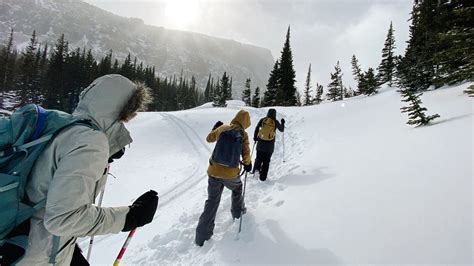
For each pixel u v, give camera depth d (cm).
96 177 151
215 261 346
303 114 1816
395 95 1641
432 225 257
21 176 139
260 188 594
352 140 753
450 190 300
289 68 4716
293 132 1271
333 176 497
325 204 383
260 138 653
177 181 957
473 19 1046
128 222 167
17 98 6372
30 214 143
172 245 425
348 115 1305
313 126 1279
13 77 6875
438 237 240
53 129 148
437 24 1602
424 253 229
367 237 278
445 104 821
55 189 136
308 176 552
